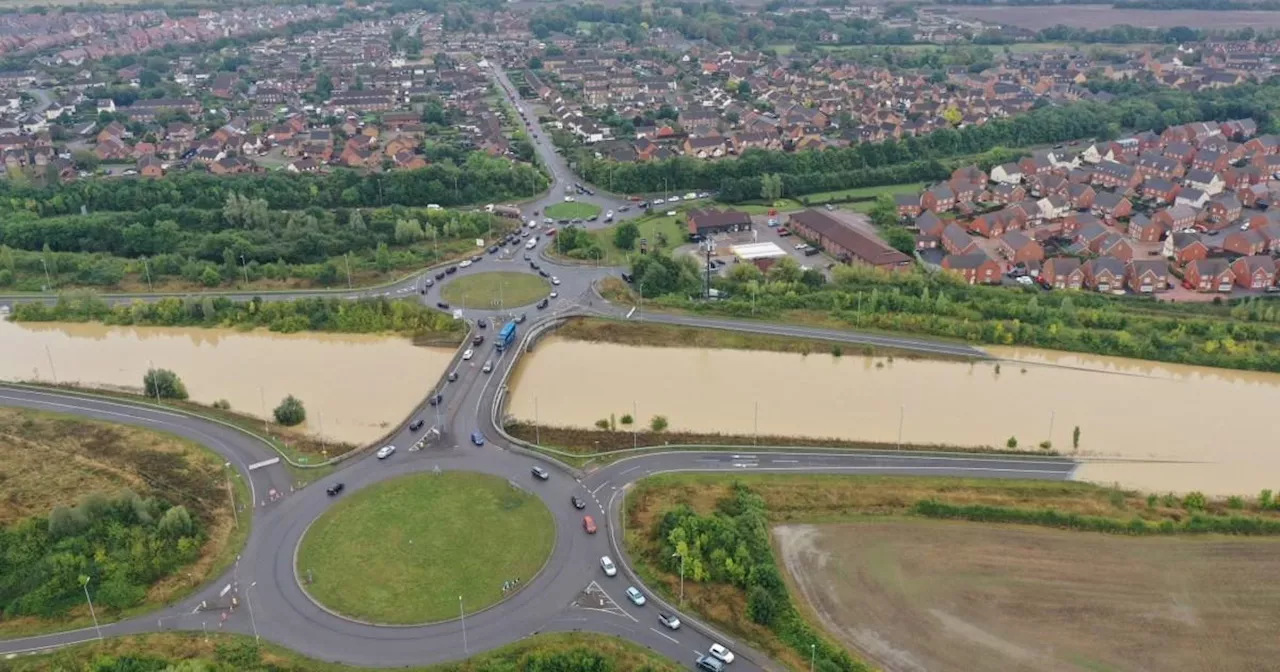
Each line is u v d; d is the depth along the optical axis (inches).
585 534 6013.8
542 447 7032.5
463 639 5098.4
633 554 5802.2
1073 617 5270.7
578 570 5674.2
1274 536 6028.5
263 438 7194.9
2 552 5698.8
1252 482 6737.2
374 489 6496.1
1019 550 5856.3
